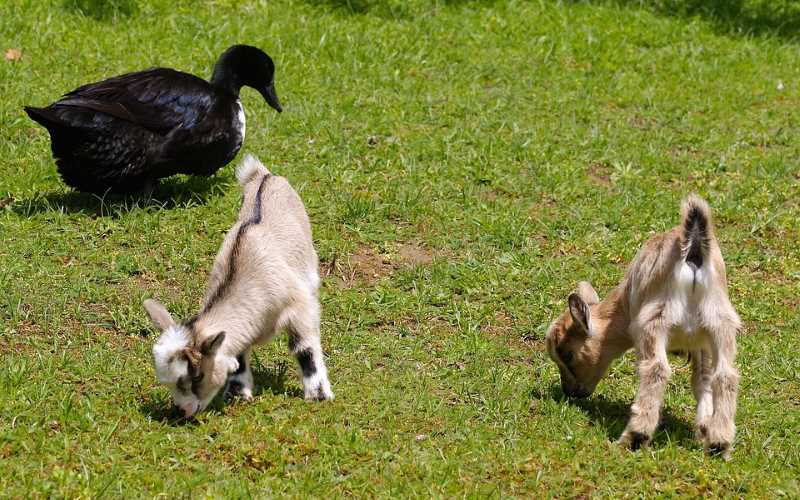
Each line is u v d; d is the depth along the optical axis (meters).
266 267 9.92
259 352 11.24
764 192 15.81
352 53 19.66
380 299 12.48
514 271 13.27
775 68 21.36
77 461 8.78
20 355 10.75
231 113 14.62
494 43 20.98
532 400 10.64
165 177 14.94
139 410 9.68
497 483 8.91
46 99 16.69
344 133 16.69
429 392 10.56
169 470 8.73
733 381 9.34
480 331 12.11
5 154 15.12
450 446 9.48
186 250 13.11
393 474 8.91
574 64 20.50
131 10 20.42
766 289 13.29
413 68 19.50
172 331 9.24
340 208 14.40
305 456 9.08
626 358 11.81
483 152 16.36
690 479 9.16
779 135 18.05
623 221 14.75
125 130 13.63
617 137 17.44
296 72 18.73
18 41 18.66
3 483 8.37
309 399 10.09
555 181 15.59
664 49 21.55
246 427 9.37
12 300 11.68
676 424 10.42
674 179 16.30
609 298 10.57
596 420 10.21
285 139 16.34
